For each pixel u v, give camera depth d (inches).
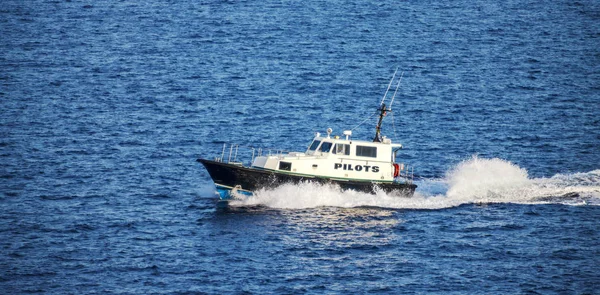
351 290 7529.5
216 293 7431.1
